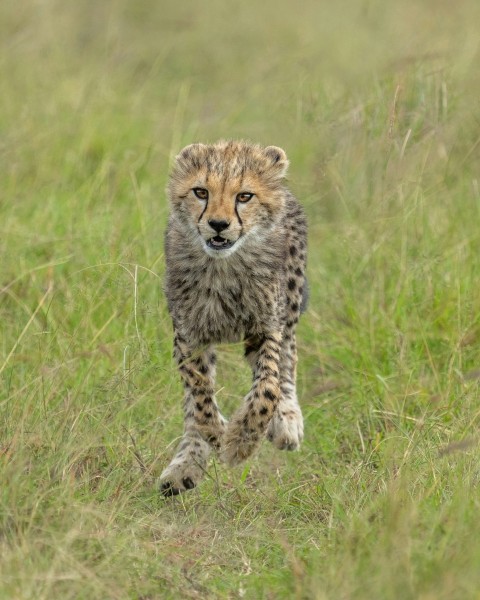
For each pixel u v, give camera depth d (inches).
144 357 471.8
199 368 481.4
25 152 750.5
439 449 440.8
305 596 360.2
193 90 966.4
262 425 464.1
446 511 389.4
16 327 546.3
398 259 622.2
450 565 348.8
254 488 475.8
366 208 663.8
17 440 421.7
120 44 1012.5
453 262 609.9
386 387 529.7
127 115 852.6
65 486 403.9
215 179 468.4
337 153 684.7
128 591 371.2
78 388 467.5
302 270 524.1
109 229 625.3
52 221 652.7
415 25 921.5
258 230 475.2
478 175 678.5
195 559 403.5
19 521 381.4
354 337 583.5
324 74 790.5
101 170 717.3
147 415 499.2
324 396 560.4
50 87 860.6
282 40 1030.4
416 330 579.8
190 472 464.1
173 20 1072.8
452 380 526.9
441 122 666.8
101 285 523.8
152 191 722.2
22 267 597.0
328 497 450.0
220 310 475.2
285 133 788.0
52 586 354.3
